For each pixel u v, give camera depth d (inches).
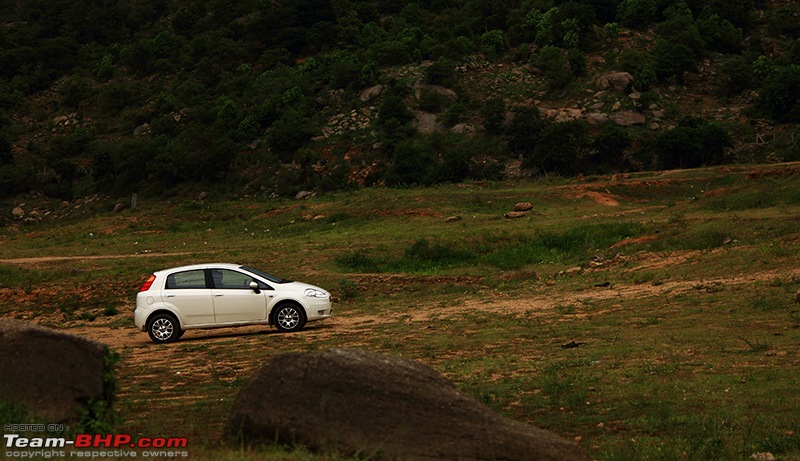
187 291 935.7
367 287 1519.4
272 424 327.0
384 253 1934.1
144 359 797.2
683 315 863.1
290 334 919.0
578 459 310.7
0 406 359.9
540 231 2031.3
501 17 6742.1
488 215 2615.7
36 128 7150.6
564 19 6107.3
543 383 565.6
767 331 720.3
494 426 315.9
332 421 321.7
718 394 502.3
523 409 501.0
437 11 7667.3
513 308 1074.1
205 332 1018.1
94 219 3253.0
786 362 585.0
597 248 1766.7
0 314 1514.5
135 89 7436.0
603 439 421.7
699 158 4222.4
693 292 1019.3
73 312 1475.1
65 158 6368.1
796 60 5329.7
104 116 7130.9
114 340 1017.5
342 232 2571.4
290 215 2955.2
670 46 5433.1
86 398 374.9
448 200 2822.3
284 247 2186.3
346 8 7854.3
